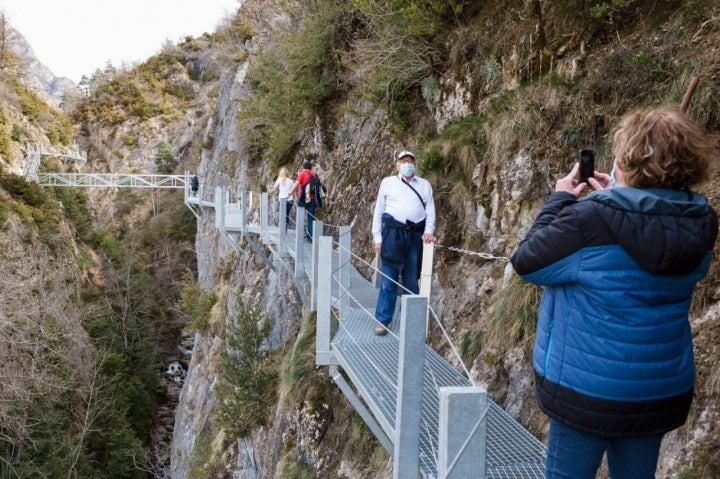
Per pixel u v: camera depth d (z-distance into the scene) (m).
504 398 4.73
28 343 19.23
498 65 7.30
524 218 5.75
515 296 4.90
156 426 29.52
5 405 17.52
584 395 1.84
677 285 1.79
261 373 13.20
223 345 20.70
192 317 31.12
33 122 46.28
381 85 10.10
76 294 32.09
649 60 5.05
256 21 26.98
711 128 4.28
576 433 1.94
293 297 13.88
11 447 18.64
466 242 6.49
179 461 19.95
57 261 32.22
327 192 14.05
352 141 13.30
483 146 6.79
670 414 1.85
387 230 5.21
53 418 19.28
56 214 35.31
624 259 1.78
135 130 77.50
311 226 10.65
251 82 24.41
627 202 1.78
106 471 21.66
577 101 5.62
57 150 47.31
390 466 6.19
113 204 69.56
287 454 9.64
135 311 36.31
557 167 5.59
